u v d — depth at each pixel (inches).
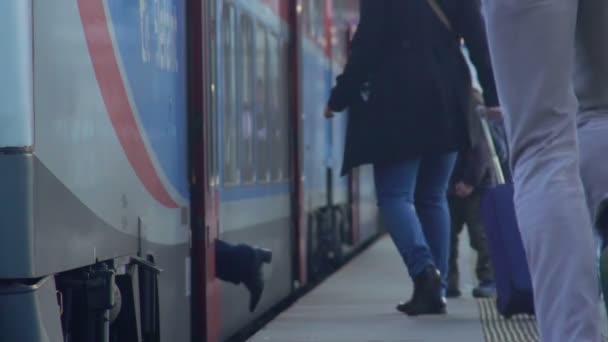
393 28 581.0
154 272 388.8
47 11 302.0
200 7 482.0
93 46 339.3
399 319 588.7
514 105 235.0
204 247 484.4
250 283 539.2
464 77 593.6
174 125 447.8
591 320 223.5
